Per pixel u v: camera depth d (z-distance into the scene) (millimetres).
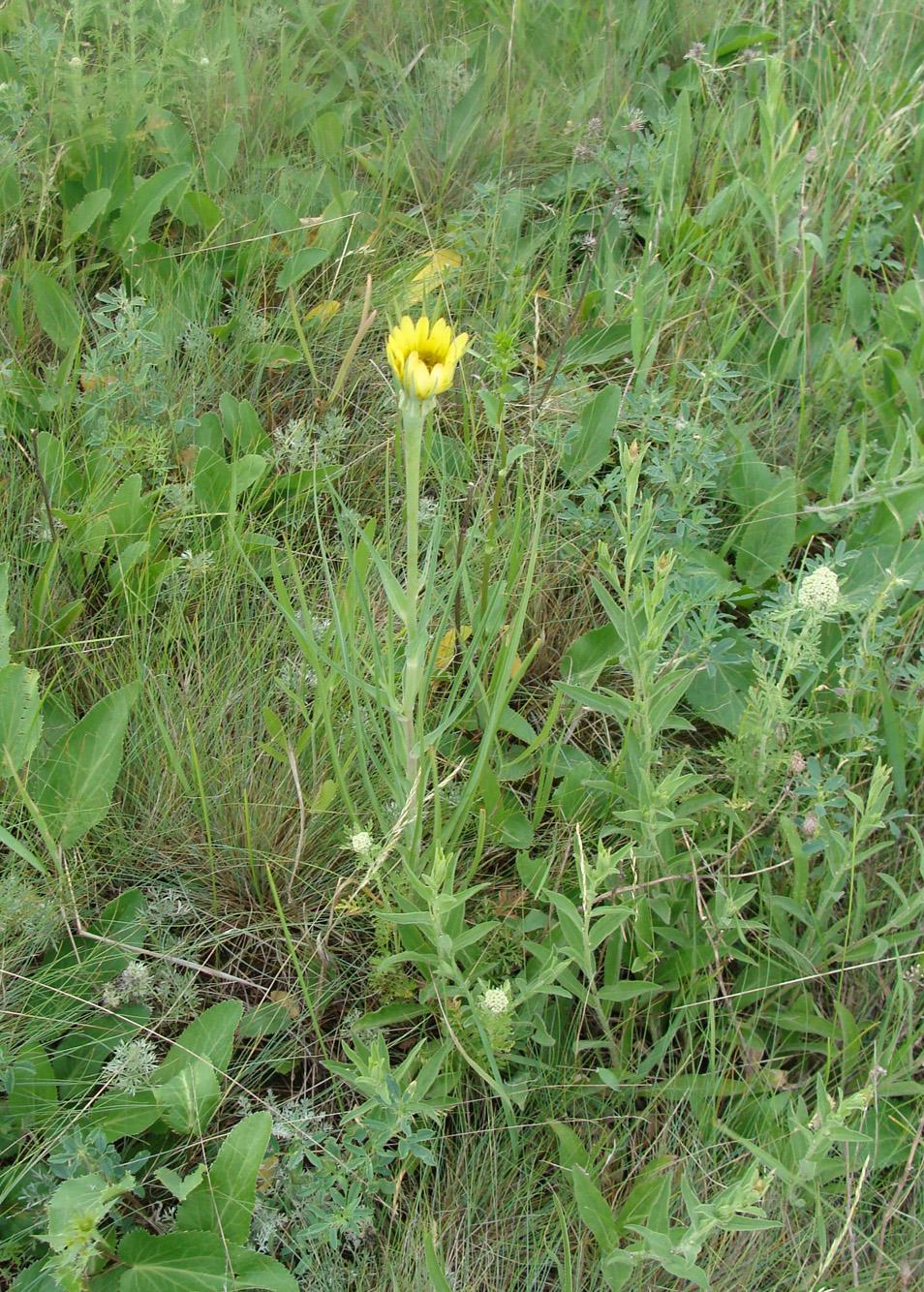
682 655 1352
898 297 1612
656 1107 1275
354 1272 1202
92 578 1431
